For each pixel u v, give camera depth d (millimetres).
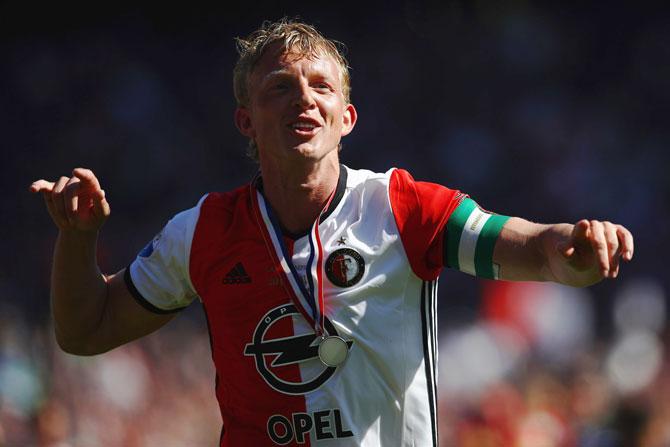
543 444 33344
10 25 78438
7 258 58906
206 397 41938
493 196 75000
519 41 83438
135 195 69375
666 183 76750
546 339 50375
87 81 75438
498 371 44000
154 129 73188
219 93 77812
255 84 12375
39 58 76188
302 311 11875
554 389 36469
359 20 83562
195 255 12375
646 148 79750
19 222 63844
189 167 72000
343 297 11852
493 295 50969
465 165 75250
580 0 85750
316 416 11773
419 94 80188
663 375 41906
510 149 77438
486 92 81062
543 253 11234
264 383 11938
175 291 12711
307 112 12023
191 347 44938
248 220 12336
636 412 28922
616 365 44094
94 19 80250
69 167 70625
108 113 73188
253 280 12102
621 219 74125
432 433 12016
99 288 12789
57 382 37500
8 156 70688
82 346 13047
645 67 84500
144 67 78438
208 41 81438
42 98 73688
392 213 12008
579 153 77750
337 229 12094
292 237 12180
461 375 44406
